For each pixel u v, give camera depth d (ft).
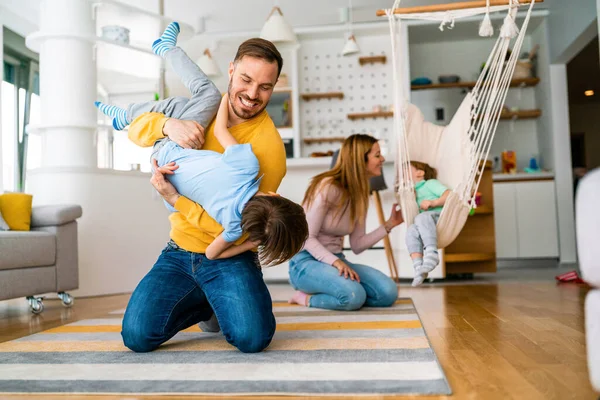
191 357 5.76
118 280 13.74
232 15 22.49
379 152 9.35
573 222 21.49
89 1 13.42
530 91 23.63
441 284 14.40
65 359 5.85
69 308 11.12
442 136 11.09
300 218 5.47
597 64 25.34
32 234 10.48
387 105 23.71
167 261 6.32
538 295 11.22
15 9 19.30
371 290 9.52
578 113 33.42
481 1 8.41
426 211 10.37
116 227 13.75
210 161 5.57
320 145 24.07
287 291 13.16
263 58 5.57
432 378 4.67
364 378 4.72
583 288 12.29
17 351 6.34
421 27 22.35
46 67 13.39
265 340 5.82
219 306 5.93
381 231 10.08
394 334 6.82
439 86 23.11
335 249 9.75
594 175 3.59
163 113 6.12
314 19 23.15
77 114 13.29
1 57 18.80
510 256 21.68
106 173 13.60
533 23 22.54
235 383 4.67
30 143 21.40
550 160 21.94
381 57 23.02
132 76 17.84
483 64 23.29
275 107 24.90
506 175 21.75
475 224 16.22
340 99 23.99
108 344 6.64
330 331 7.16
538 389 4.39
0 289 9.66
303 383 4.60
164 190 5.78
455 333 7.02
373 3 21.62
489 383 4.60
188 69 6.17
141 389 4.60
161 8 15.83
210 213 5.66
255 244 5.97
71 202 13.14
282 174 6.20
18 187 20.70
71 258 11.40
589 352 3.62
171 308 6.09
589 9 17.20
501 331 7.09
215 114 6.08
